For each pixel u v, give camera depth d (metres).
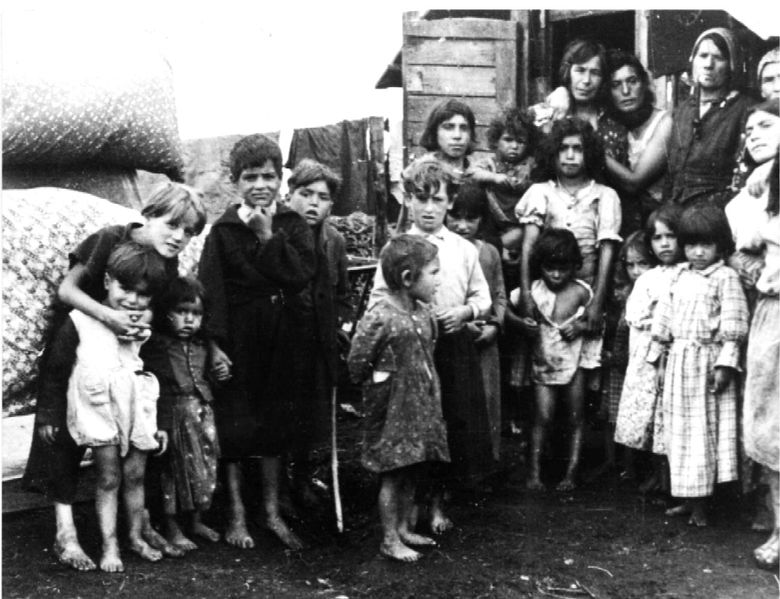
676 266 3.47
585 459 3.96
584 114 4.21
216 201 5.68
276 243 3.09
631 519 3.28
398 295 3.00
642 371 3.45
